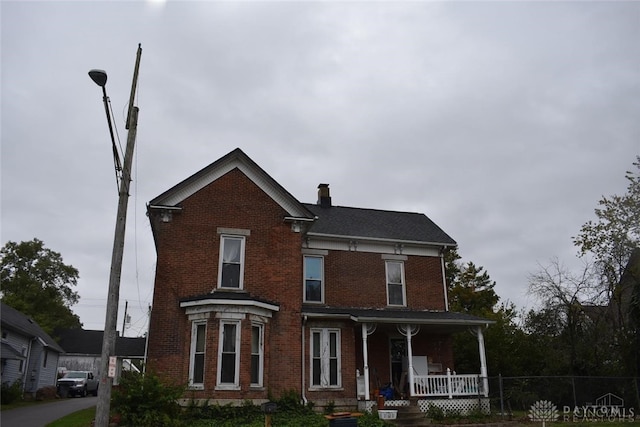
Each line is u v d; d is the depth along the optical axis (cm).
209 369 1620
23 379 3155
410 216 2639
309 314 1883
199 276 1791
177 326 1712
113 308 1084
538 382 2180
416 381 1931
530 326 2620
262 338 1739
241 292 1798
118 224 1135
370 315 1964
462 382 1962
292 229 1941
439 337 2216
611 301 2348
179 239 1812
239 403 1612
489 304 4106
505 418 1809
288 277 1878
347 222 2384
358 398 1898
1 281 5078
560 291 2434
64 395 3497
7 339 2878
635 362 2097
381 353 2114
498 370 2648
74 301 5559
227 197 1909
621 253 2292
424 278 2297
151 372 1505
